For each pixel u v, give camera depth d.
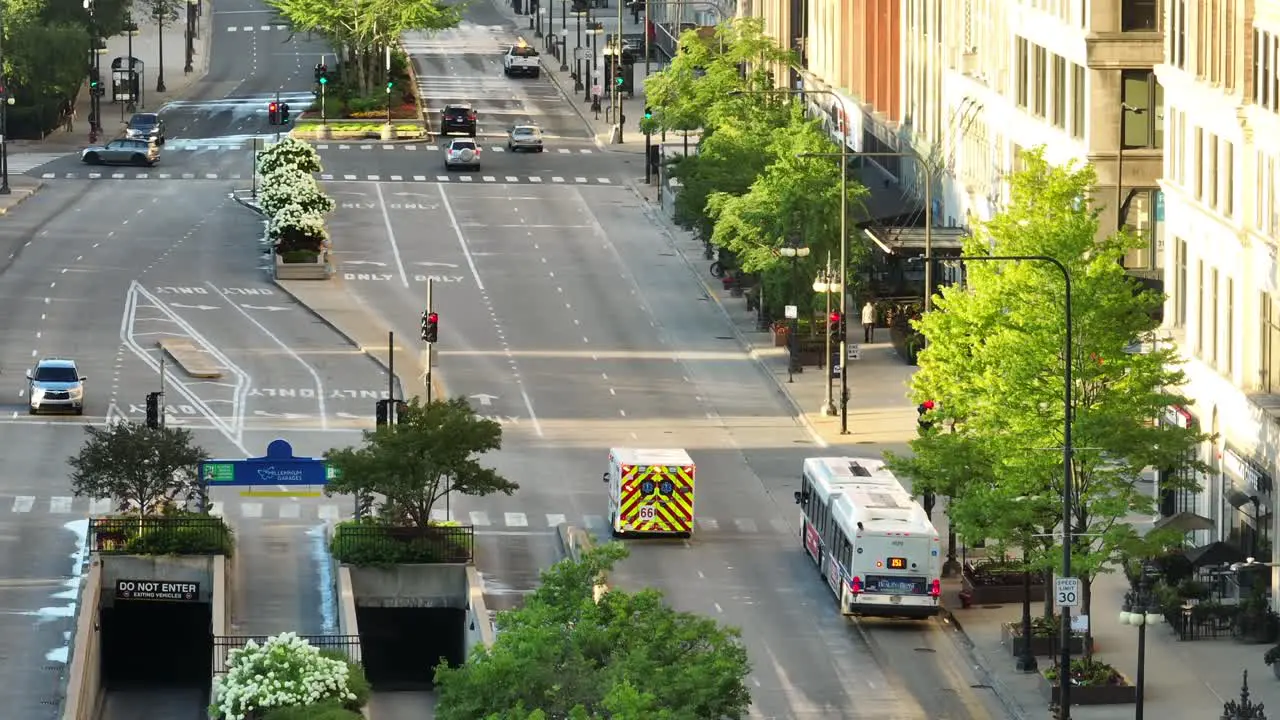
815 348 180.88
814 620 124.44
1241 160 124.31
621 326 193.75
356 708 108.88
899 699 112.50
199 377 173.88
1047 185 122.56
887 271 194.62
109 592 129.75
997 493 116.00
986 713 110.56
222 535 132.62
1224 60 127.38
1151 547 112.69
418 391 171.25
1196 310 132.62
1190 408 133.38
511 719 87.44
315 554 137.12
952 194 197.00
